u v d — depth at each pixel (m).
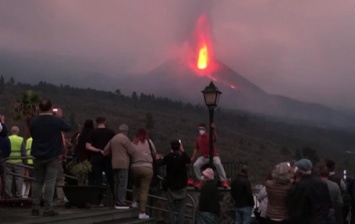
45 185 11.09
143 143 13.80
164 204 16.84
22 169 14.86
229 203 17.17
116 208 13.51
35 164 11.11
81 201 13.27
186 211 17.02
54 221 10.71
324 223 8.81
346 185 14.67
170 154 14.40
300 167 9.01
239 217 14.40
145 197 13.65
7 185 14.55
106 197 14.79
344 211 13.41
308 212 8.88
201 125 17.56
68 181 14.77
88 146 13.98
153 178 16.45
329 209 9.05
